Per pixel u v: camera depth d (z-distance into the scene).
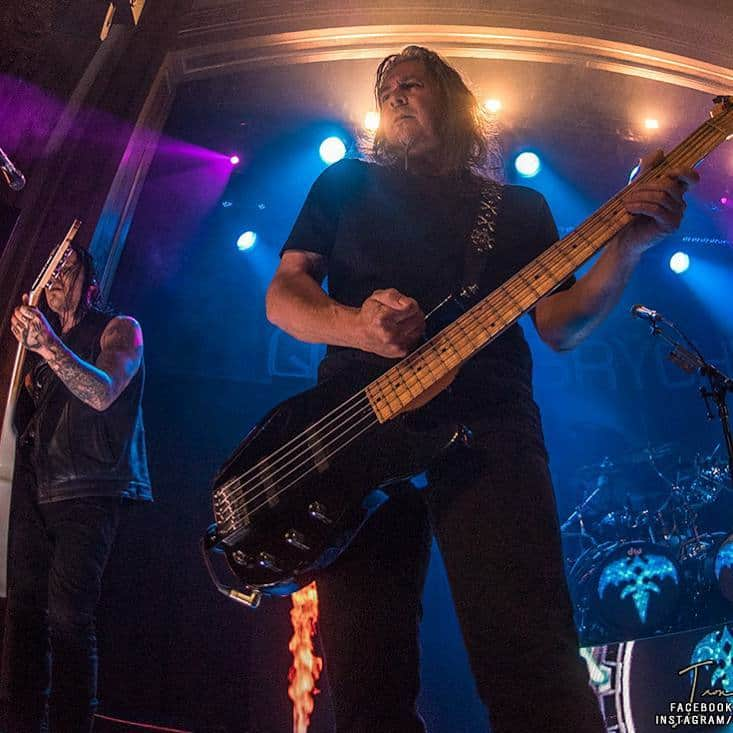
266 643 5.14
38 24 4.73
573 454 7.14
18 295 4.22
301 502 1.55
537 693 1.35
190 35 5.82
